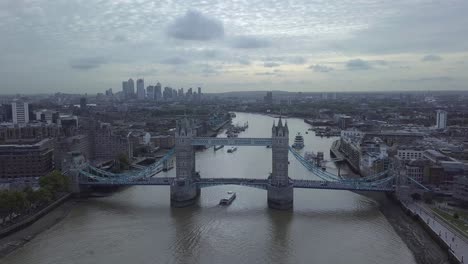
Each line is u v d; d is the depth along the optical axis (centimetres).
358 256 18562
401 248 19438
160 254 18912
